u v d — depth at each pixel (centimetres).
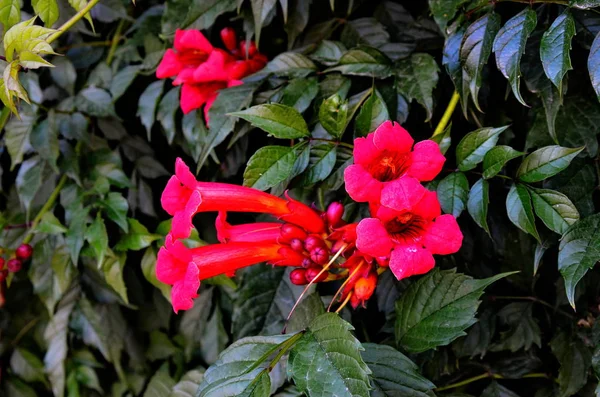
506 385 45
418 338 36
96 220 48
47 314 61
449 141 36
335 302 42
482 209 35
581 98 38
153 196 54
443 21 39
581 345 41
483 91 41
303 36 46
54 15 41
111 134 52
